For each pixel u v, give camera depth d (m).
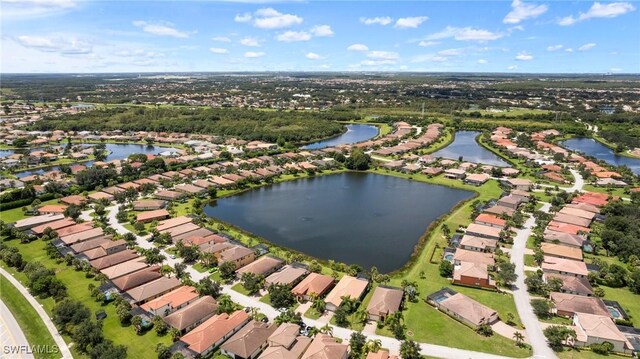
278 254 148.00
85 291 121.25
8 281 126.25
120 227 172.25
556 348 96.56
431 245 156.00
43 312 109.88
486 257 137.62
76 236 154.50
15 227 163.38
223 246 146.62
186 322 103.31
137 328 102.31
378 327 104.62
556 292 118.50
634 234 152.38
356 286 120.69
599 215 184.75
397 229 176.12
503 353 94.75
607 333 97.06
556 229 164.62
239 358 92.88
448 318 108.56
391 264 144.25
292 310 109.88
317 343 92.75
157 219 180.75
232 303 113.31
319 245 160.00
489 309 108.69
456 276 126.81
